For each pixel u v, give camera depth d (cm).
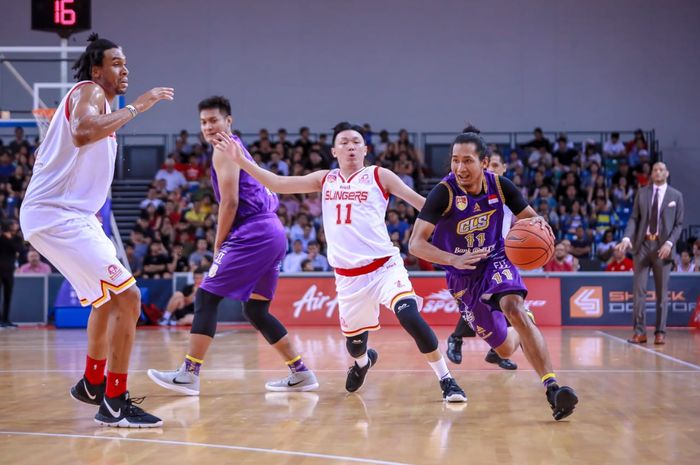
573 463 345
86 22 1288
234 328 1298
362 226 519
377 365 731
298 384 569
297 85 2072
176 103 2058
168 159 1864
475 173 470
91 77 446
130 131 2050
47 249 428
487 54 2039
